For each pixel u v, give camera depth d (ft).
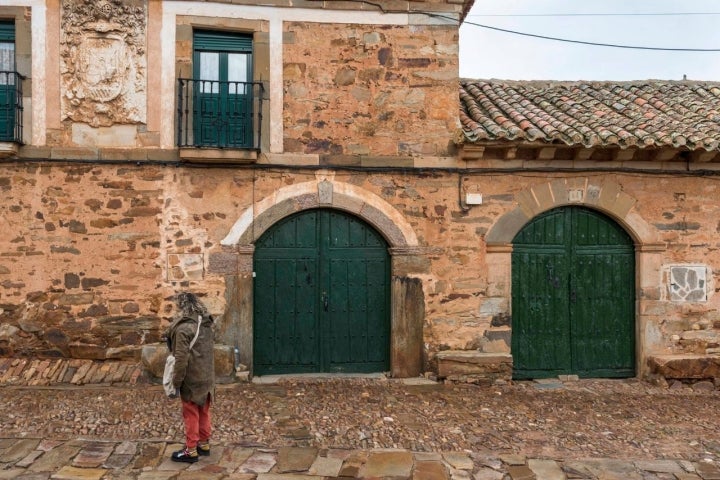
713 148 22.98
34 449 16.01
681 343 24.99
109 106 22.88
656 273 24.86
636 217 24.67
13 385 21.26
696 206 24.99
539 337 25.02
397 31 24.26
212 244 23.36
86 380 21.72
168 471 15.02
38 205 22.71
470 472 15.46
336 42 24.00
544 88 29.53
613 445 17.58
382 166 23.93
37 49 22.56
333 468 15.44
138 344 23.13
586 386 24.04
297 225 24.29
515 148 23.47
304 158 23.66
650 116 25.48
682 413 20.84
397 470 15.42
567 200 24.43
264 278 24.14
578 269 25.20
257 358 24.09
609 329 25.31
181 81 22.95
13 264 22.68
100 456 15.70
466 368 23.66
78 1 22.66
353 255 24.56
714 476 15.56
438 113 24.30
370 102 24.09
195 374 15.31
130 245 23.08
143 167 23.07
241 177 23.48
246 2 23.53
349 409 20.06
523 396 22.40
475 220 24.30
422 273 24.18
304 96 23.80
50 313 22.81
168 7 23.13
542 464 16.05
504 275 24.36
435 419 19.33
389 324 24.68
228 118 23.66
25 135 22.62
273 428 18.04
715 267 25.11
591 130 23.57
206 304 23.27
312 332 24.44
